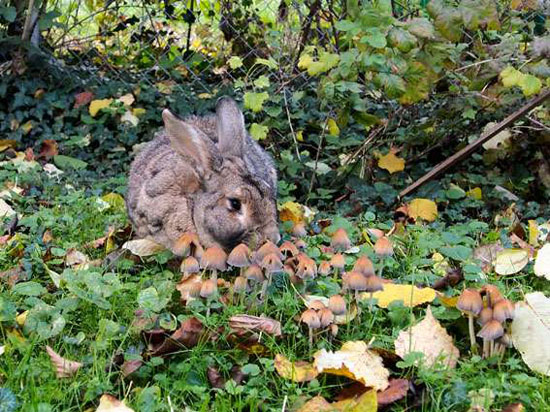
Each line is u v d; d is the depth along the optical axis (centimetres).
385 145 200
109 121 220
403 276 140
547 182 193
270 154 198
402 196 186
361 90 183
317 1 207
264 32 228
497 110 194
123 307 124
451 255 142
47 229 157
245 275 124
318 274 138
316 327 113
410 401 103
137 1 241
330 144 209
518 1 189
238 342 114
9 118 219
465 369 108
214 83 240
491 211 187
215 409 100
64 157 204
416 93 167
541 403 101
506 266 141
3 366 107
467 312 114
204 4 243
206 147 143
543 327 114
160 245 149
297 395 103
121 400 101
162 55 239
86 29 245
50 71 228
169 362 112
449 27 161
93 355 109
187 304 122
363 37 157
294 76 208
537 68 171
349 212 181
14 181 188
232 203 141
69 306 119
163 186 149
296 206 175
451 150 201
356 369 106
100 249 154
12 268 140
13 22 231
